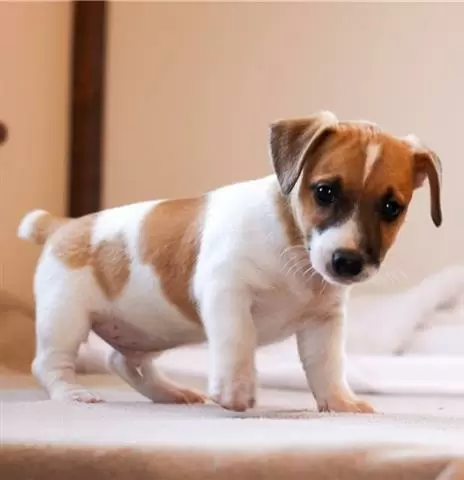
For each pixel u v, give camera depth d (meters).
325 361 1.72
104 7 3.49
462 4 3.14
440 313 2.84
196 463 0.95
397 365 2.46
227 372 1.54
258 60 3.38
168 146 3.46
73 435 1.05
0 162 3.21
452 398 2.20
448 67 3.15
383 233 1.54
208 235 1.68
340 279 1.49
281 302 1.64
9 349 2.78
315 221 1.54
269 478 0.93
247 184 1.74
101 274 1.84
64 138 3.47
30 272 3.30
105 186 3.47
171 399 1.97
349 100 3.27
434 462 0.92
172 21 3.47
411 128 3.19
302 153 1.53
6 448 0.99
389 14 3.22
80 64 3.46
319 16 3.30
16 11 3.29
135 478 0.95
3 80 3.23
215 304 1.59
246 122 3.39
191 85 3.45
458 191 3.12
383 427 1.26
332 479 0.93
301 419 1.39
